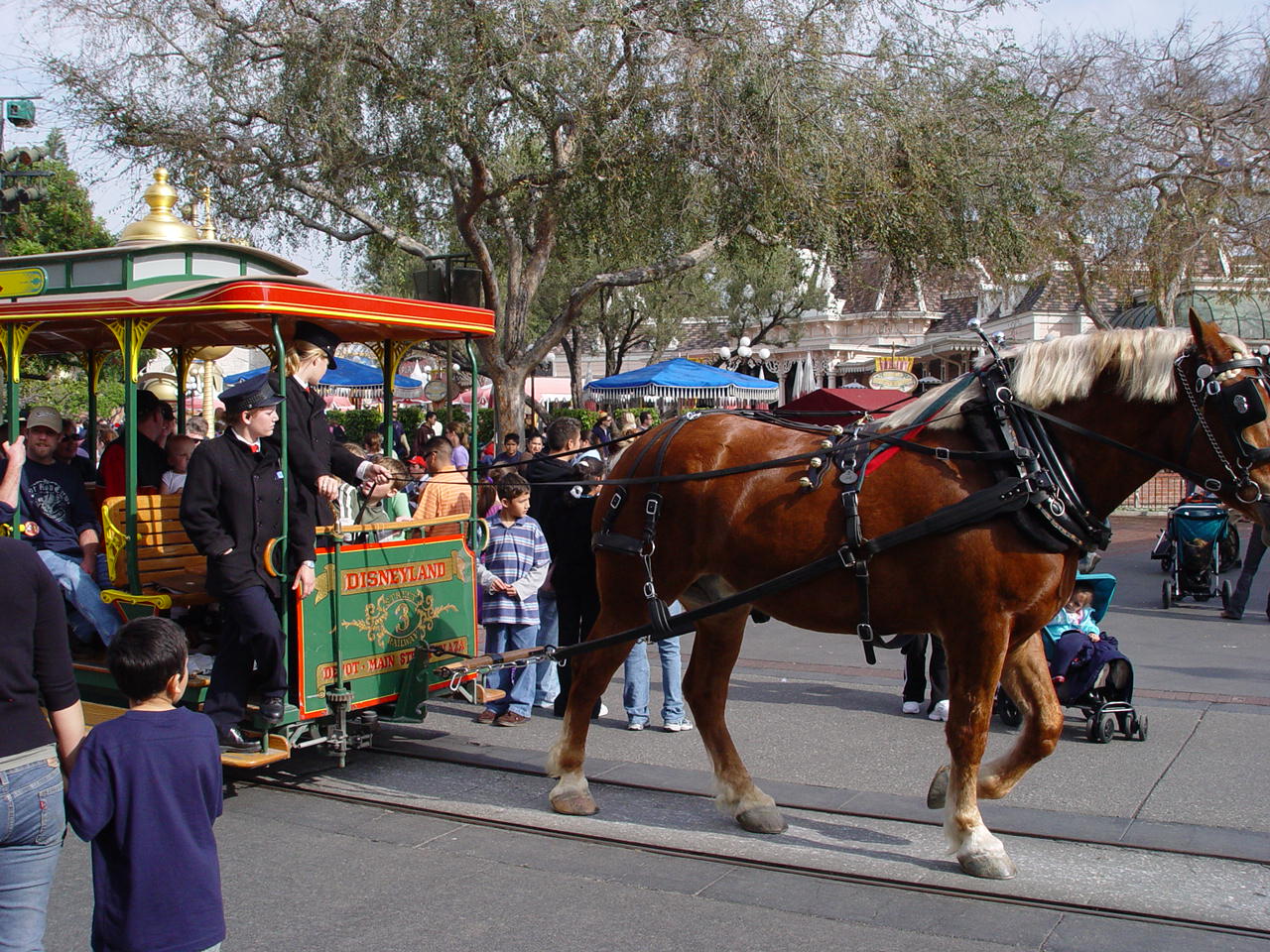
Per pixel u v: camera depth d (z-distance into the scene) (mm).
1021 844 5184
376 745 7105
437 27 15883
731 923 4375
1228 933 4195
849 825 5523
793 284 34625
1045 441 4734
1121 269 22391
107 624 6238
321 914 4484
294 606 5809
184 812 3084
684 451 5484
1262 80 21797
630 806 5863
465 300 13023
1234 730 7082
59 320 6191
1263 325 26969
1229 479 4543
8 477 5070
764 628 11375
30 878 3121
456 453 15281
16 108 13445
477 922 4402
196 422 9406
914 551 4727
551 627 8320
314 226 19375
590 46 16562
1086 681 6746
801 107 16531
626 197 17719
